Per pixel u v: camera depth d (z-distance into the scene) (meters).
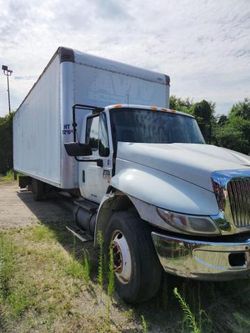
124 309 3.57
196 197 3.29
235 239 3.16
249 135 37.25
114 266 3.88
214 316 3.45
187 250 3.13
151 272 3.44
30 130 9.60
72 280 4.20
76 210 5.87
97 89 6.14
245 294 3.91
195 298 3.78
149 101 6.84
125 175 4.07
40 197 10.49
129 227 3.62
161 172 3.74
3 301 3.63
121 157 4.46
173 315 3.47
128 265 3.61
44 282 4.11
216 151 4.26
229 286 4.05
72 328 3.19
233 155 4.08
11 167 24.12
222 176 3.19
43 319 3.32
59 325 3.24
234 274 3.10
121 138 4.73
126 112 4.98
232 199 3.17
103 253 4.17
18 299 3.59
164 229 3.32
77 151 4.68
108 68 6.28
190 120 5.55
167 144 4.58
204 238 3.16
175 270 3.22
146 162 3.99
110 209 4.36
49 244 5.70
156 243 3.34
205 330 3.18
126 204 4.32
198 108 39.91
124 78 6.48
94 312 3.48
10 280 4.15
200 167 3.41
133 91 6.59
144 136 4.87
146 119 5.05
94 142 5.30
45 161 7.49
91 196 5.55
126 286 3.63
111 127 4.78
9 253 4.95
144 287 3.45
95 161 5.07
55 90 6.37
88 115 5.65
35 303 3.59
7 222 7.51
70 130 5.88
